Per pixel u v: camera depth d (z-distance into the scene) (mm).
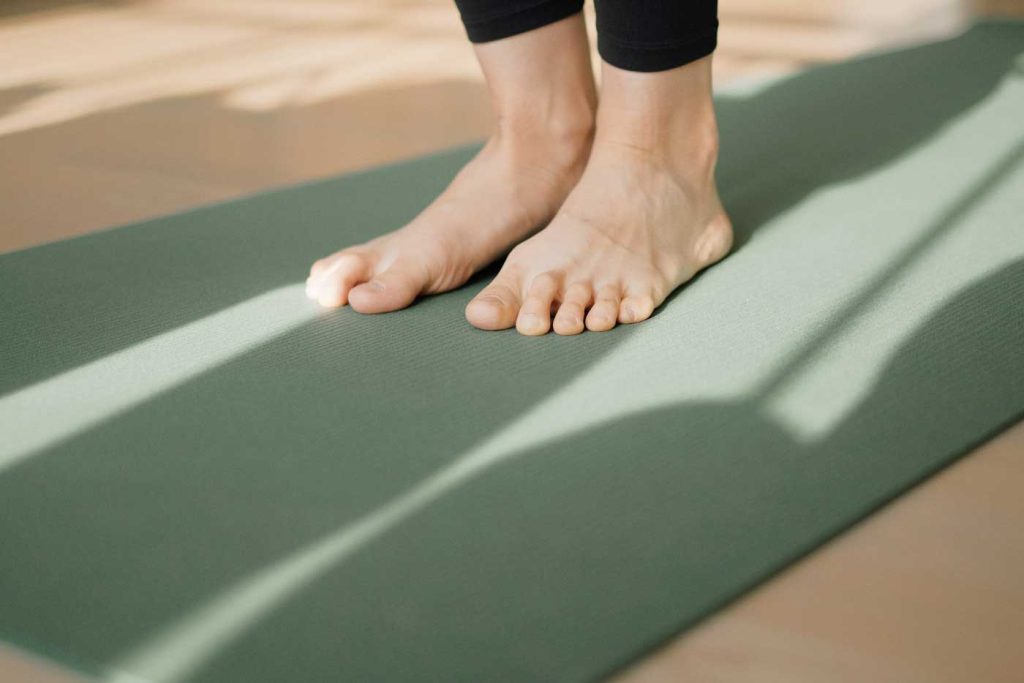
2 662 708
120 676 684
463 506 842
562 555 785
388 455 915
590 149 1318
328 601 745
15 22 3021
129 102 2154
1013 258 1277
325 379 1045
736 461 890
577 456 902
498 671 681
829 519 820
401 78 2305
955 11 2807
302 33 2781
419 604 740
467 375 1043
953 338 1088
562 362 1062
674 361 1056
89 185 1667
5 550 807
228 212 1521
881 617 743
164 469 905
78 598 755
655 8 1146
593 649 699
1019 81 2078
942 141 1743
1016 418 954
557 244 1177
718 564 774
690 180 1247
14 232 1485
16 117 2066
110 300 1243
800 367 1038
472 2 1224
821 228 1402
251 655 698
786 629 730
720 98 2070
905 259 1287
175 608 743
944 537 817
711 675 694
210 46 2652
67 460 923
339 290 1194
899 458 894
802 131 1834
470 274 1247
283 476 890
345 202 1551
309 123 1986
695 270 1255
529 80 1259
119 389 1041
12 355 1117
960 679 693
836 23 2736
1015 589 768
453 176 1655
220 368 1075
